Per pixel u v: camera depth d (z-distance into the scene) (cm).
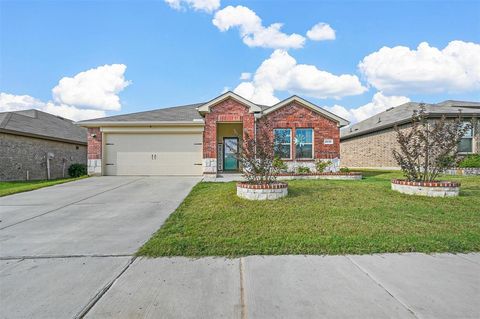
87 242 463
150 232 514
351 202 709
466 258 384
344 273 339
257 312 260
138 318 253
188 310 265
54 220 605
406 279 323
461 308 264
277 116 1363
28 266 371
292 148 1362
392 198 751
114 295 294
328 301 278
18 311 266
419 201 716
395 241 438
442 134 815
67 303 280
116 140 1397
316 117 1370
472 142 1534
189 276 337
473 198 743
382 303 273
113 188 1016
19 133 1570
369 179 1209
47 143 1816
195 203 734
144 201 790
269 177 862
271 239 452
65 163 1983
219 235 480
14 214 660
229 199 757
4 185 1304
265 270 350
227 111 1323
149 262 380
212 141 1323
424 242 432
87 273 348
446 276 330
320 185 962
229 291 300
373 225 523
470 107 1764
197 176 1366
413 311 259
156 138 1391
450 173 1391
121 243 457
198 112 1390
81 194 905
